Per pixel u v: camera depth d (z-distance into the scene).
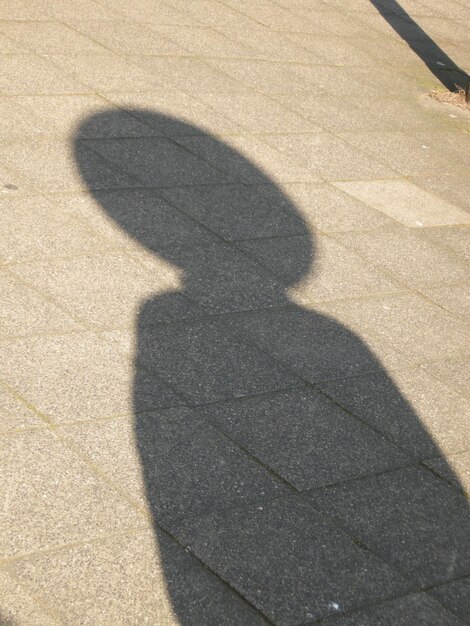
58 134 7.21
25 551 3.56
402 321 5.99
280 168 7.73
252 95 9.14
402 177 8.30
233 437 4.48
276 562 3.83
